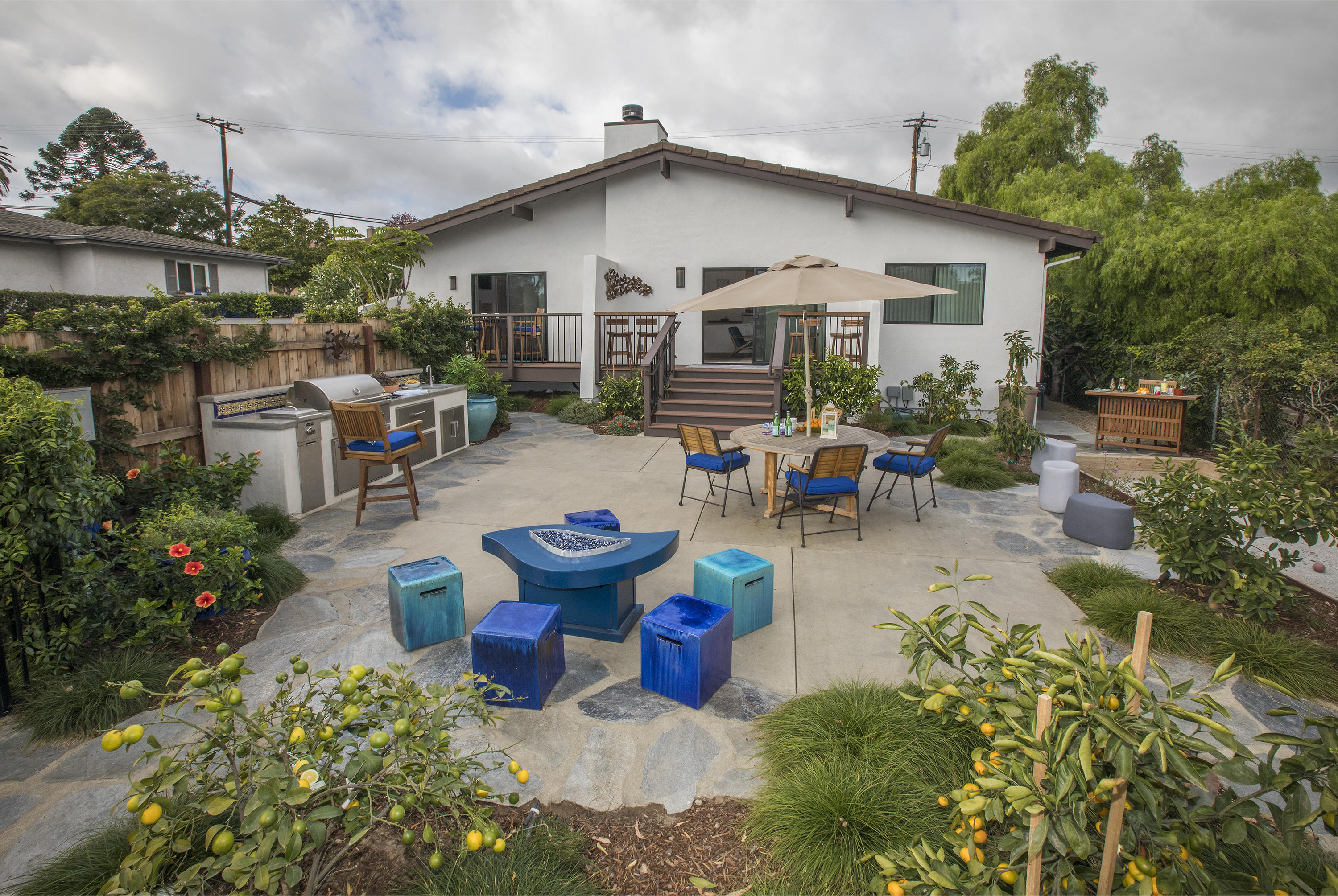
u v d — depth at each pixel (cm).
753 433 683
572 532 421
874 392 1080
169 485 505
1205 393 958
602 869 236
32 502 314
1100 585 470
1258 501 406
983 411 1196
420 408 840
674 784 279
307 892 196
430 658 382
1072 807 157
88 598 357
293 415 638
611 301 1322
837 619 433
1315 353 816
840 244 1223
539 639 324
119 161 3616
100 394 523
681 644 331
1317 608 451
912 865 183
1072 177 2109
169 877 214
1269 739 168
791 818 241
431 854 231
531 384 1358
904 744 274
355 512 661
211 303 1628
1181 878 166
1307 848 235
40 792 276
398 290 1394
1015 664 186
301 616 435
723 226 1266
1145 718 166
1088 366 1443
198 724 321
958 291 1188
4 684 323
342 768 261
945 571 252
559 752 299
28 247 1648
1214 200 1648
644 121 1419
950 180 2655
